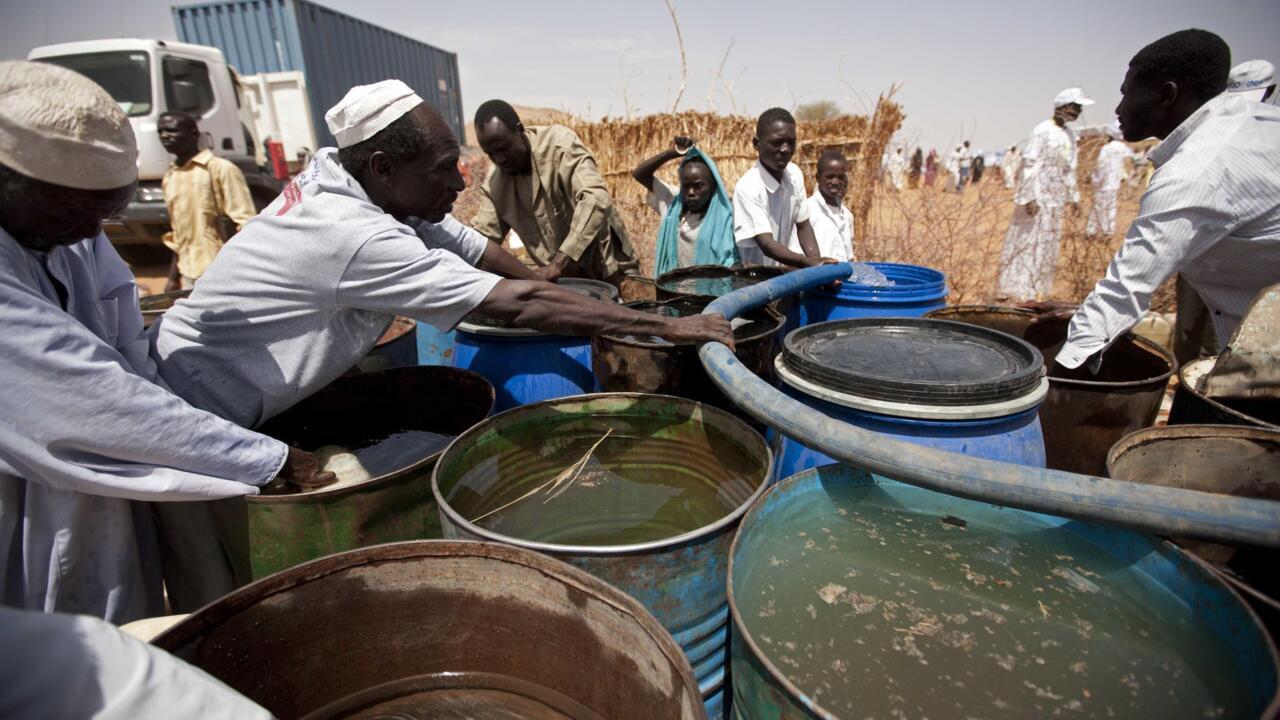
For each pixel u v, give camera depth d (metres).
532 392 2.51
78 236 1.48
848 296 3.08
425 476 1.78
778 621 1.28
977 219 6.92
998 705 1.09
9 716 0.71
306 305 1.76
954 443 1.67
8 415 1.39
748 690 1.14
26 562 1.61
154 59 8.15
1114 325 2.21
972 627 1.27
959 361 2.00
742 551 1.36
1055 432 2.27
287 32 11.14
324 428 2.43
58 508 1.61
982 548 1.52
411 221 2.35
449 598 1.38
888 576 1.42
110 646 0.77
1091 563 1.44
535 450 2.08
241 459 1.67
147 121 8.13
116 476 1.52
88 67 8.09
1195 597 1.21
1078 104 6.34
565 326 1.80
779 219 4.15
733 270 3.57
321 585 1.29
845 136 7.55
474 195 10.65
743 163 7.58
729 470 1.92
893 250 6.67
